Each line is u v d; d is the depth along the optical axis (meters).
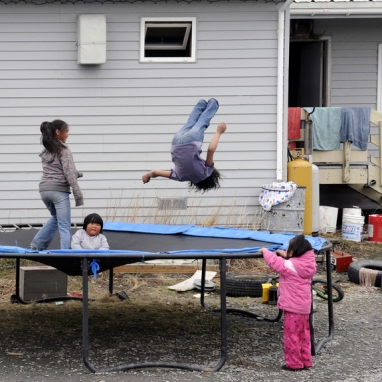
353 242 17.12
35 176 16.12
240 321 11.52
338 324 11.26
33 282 12.62
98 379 8.48
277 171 16.42
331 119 18.09
